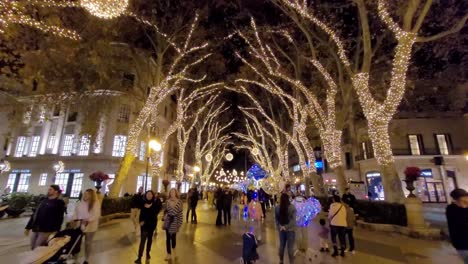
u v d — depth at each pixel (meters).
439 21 14.02
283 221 6.91
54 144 33.41
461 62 21.62
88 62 14.12
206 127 43.88
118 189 17.33
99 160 30.81
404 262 7.17
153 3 19.20
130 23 18.89
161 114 39.31
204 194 43.94
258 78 25.17
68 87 15.02
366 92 12.80
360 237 10.59
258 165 35.56
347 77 17.33
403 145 29.91
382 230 11.80
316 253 8.11
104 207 15.24
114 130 31.30
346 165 37.50
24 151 34.16
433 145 29.61
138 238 10.56
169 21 21.05
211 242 9.70
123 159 17.94
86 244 6.92
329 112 16.55
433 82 27.30
